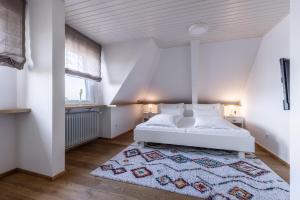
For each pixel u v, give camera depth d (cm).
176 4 203
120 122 415
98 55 342
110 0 195
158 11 218
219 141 262
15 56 179
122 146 319
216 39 319
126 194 163
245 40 319
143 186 178
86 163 235
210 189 170
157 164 231
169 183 182
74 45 275
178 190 169
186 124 350
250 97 369
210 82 415
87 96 340
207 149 297
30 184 177
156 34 297
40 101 187
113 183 183
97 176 198
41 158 189
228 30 277
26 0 191
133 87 404
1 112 162
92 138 344
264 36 297
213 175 199
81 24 257
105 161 243
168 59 396
